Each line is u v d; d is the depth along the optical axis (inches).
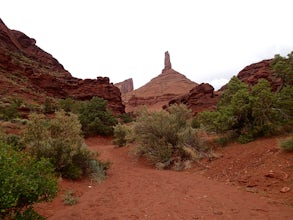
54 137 394.0
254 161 368.2
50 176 190.7
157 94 4960.6
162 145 522.3
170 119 567.5
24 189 159.5
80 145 406.6
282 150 361.7
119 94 2596.0
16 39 3105.3
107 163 454.9
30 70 2135.8
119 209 252.7
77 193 310.7
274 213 218.7
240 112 508.7
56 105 1565.0
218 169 393.4
